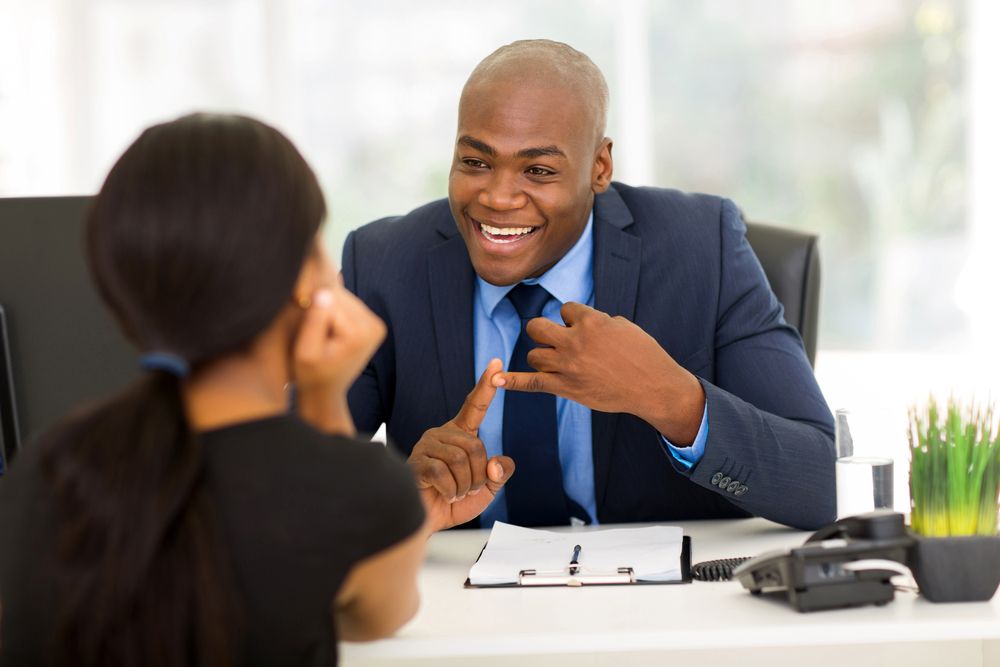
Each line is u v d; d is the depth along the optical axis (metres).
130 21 8.16
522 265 2.77
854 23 7.79
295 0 8.12
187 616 1.39
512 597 2.12
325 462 1.53
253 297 1.47
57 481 1.43
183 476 1.41
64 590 1.41
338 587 1.52
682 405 2.49
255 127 1.53
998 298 7.57
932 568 1.94
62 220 2.38
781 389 2.88
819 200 7.92
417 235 3.15
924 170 7.78
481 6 8.06
